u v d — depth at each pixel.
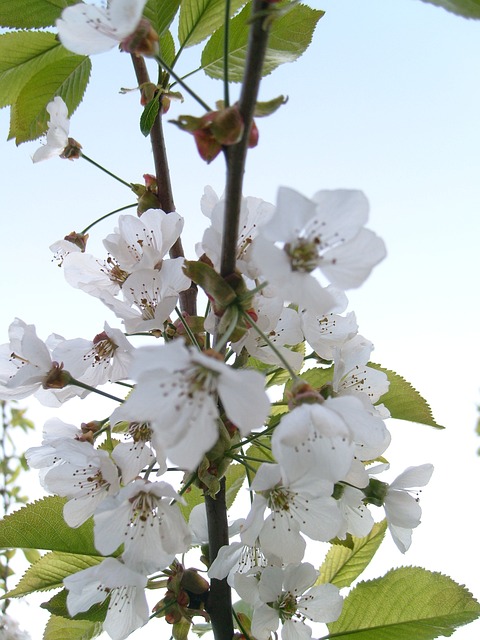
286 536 0.19
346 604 0.23
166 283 0.20
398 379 0.24
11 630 0.39
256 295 0.19
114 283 0.23
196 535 0.22
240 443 0.19
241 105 0.15
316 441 0.17
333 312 0.22
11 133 0.28
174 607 0.20
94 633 0.23
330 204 0.15
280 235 0.15
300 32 0.25
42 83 0.27
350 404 0.17
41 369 0.20
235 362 0.19
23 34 0.27
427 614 0.22
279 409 0.24
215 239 0.18
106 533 0.17
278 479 0.18
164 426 0.14
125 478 0.18
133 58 0.24
